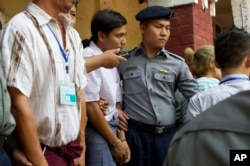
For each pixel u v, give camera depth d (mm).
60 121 1423
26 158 1313
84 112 1658
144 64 2158
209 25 3879
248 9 4715
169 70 2133
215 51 1702
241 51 1604
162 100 2104
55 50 1448
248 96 604
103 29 2031
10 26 1394
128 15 4559
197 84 2143
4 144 1326
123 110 2176
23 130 1301
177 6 3523
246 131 565
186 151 603
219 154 562
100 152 1864
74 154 1489
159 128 2062
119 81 2189
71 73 1523
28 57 1353
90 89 1882
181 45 3479
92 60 1744
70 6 1524
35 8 1477
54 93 1418
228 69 1665
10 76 1302
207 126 597
